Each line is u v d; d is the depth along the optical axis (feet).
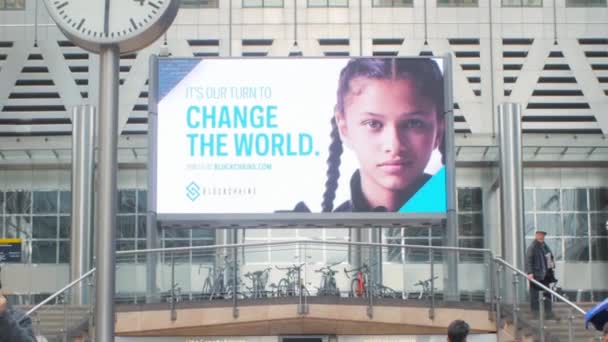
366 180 83.10
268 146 83.25
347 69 84.33
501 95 119.55
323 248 71.36
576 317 56.65
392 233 118.21
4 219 119.55
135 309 69.77
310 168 83.25
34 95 119.34
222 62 83.82
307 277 71.00
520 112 111.65
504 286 67.97
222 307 70.49
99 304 30.09
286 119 83.61
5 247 114.32
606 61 120.47
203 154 82.69
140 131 118.73
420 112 83.76
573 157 120.16
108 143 31.12
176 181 82.43
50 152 118.93
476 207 119.24
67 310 60.34
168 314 70.13
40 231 119.24
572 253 120.37
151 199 81.82
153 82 83.05
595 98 119.85
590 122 119.55
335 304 70.49
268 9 120.88
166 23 31.86
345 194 83.05
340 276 71.10
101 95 31.42
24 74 119.55
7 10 120.47
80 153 107.96
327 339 71.82
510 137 111.34
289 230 117.60
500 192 111.55
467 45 120.57
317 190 82.99
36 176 120.16
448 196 82.84
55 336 57.98
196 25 120.37
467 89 119.24
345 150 83.46
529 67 119.96
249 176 82.79
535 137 118.83
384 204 82.84
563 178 121.49
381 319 70.28
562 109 119.65
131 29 31.42
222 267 71.20
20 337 21.15
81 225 107.04
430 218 82.74
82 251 106.63
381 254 71.41
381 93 84.02
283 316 70.33
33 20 120.26
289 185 82.94
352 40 120.67
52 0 31.50
